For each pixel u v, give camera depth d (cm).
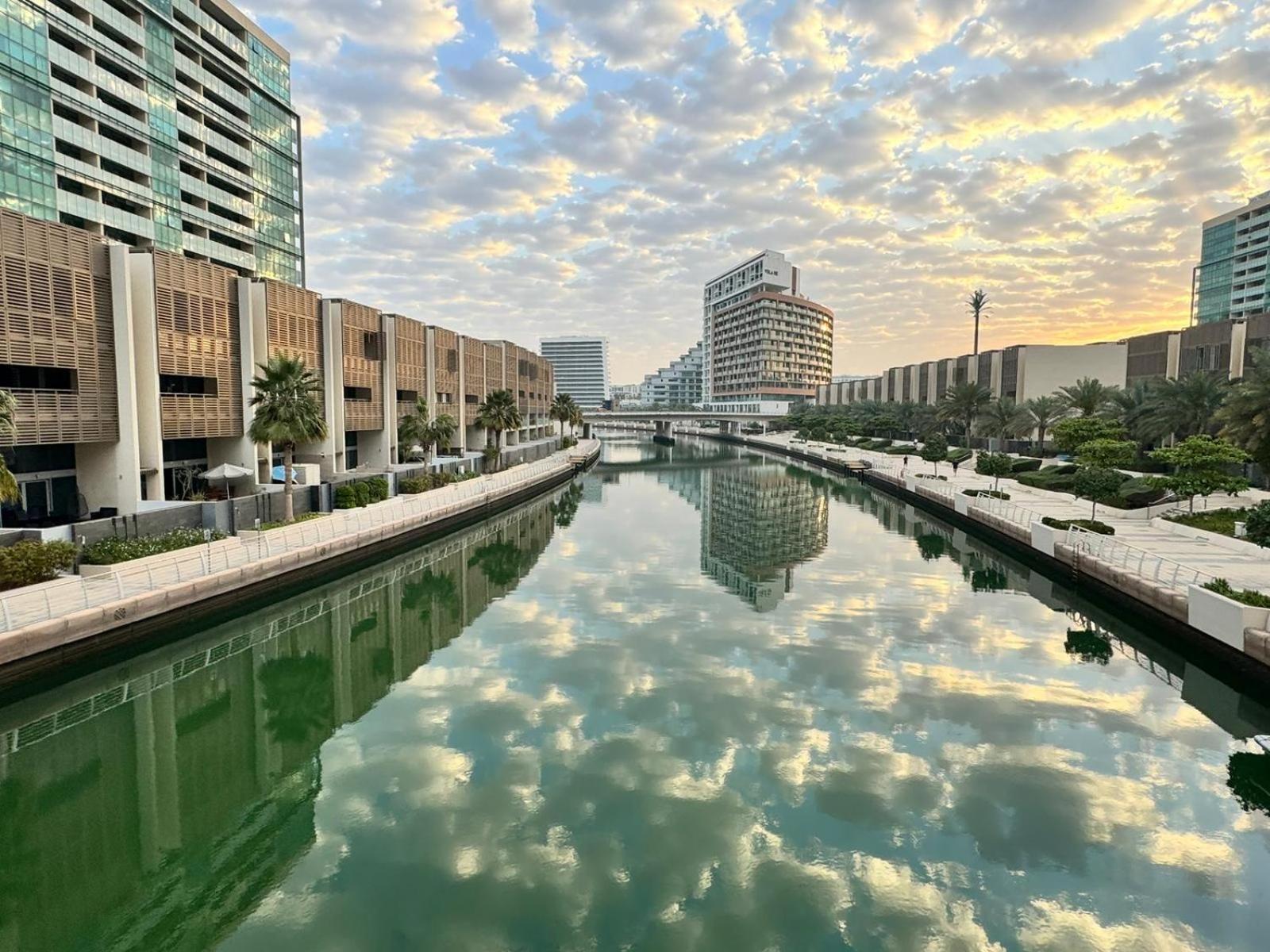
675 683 1859
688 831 1178
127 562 2245
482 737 1551
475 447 7456
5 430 2103
